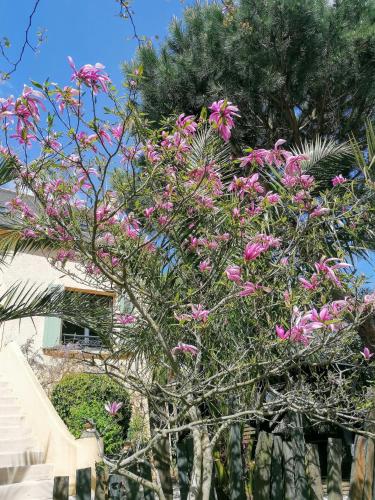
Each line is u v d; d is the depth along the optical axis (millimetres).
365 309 2975
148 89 7902
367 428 2996
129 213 3439
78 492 2529
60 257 3820
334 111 8633
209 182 3188
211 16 8172
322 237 3709
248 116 8195
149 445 2711
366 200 3779
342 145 5848
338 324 2764
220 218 3570
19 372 7762
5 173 3420
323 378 4066
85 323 4043
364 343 4430
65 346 8445
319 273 2818
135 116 2639
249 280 2988
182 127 2924
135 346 3615
